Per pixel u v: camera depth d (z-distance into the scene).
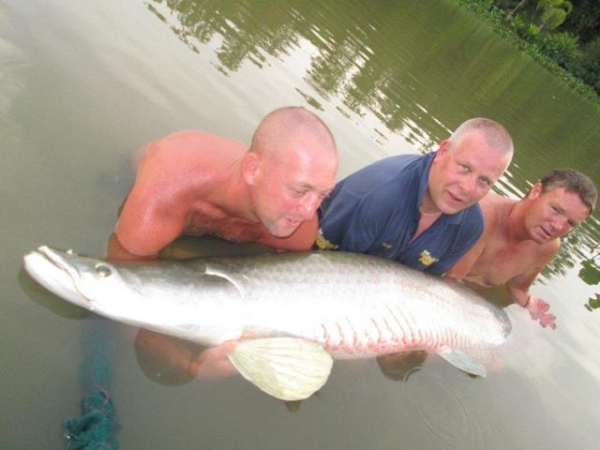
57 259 1.02
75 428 0.86
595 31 14.43
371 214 1.41
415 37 4.59
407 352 1.39
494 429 1.30
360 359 1.31
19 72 1.42
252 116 1.89
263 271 1.22
